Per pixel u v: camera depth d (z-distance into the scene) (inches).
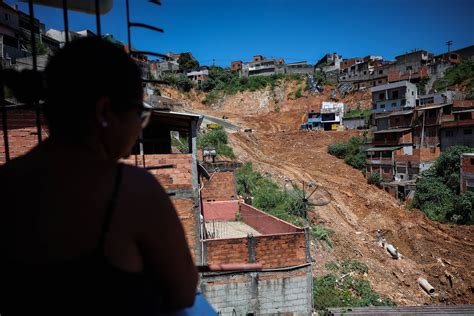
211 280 463.2
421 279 868.6
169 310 41.9
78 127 37.2
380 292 737.6
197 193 416.2
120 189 35.3
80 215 34.0
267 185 1360.7
